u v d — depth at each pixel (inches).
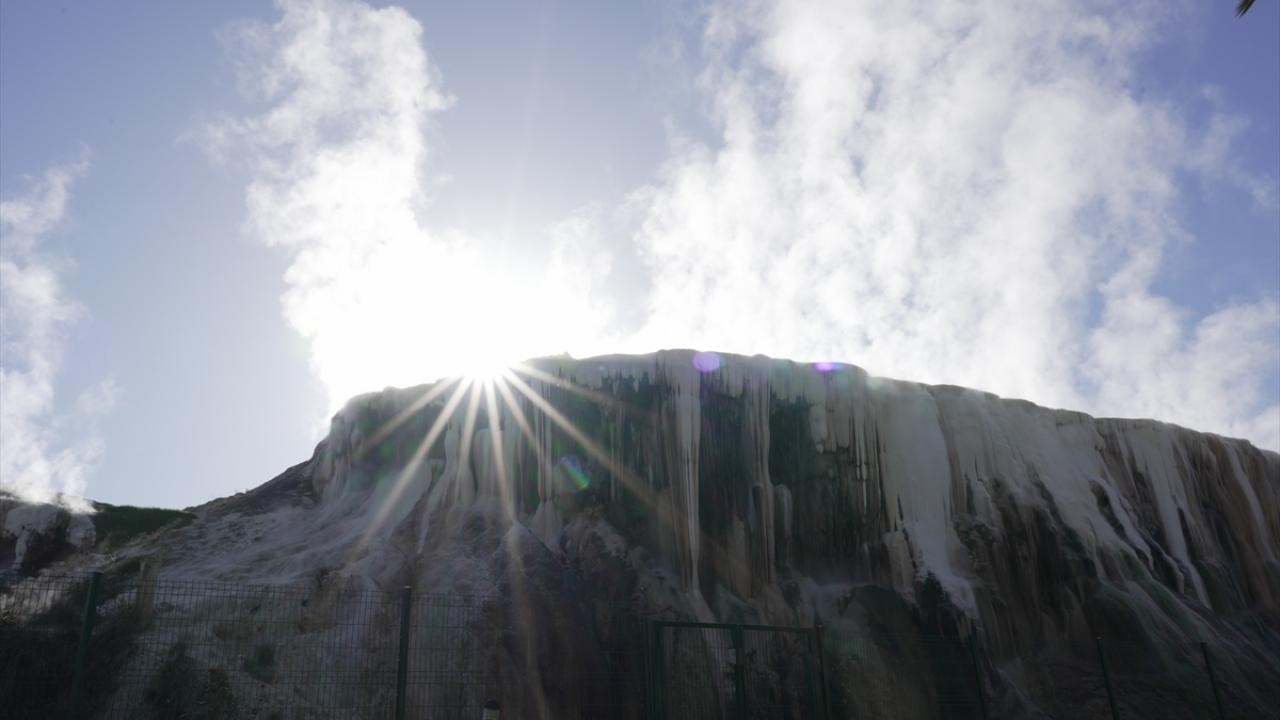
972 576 1249.4
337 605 931.3
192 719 700.0
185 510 1266.0
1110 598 1238.9
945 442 1359.5
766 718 978.7
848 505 1278.3
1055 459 1441.9
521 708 853.2
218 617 863.7
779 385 1307.8
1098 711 1132.5
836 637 1095.6
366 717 796.6
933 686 1038.4
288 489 1323.8
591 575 1098.7
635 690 919.0
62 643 716.7
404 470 1250.6
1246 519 1562.5
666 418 1216.8
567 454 1224.2
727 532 1188.5
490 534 1105.4
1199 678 1170.0
